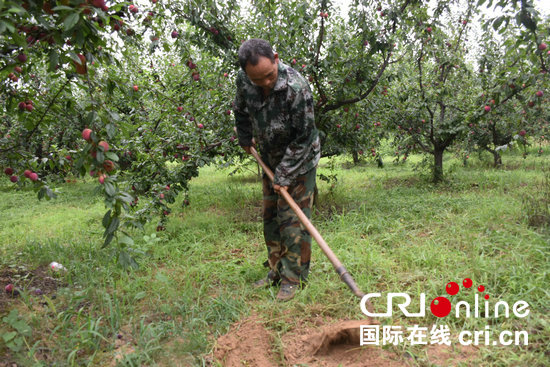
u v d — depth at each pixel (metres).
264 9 4.65
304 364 2.09
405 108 8.19
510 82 4.38
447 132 7.81
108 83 2.80
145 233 4.70
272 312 2.58
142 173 4.86
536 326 2.26
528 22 3.56
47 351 2.20
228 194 7.54
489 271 2.87
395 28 5.08
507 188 6.61
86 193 8.88
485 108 5.06
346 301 2.67
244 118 3.06
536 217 4.04
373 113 6.51
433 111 8.48
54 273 3.44
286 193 2.69
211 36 4.94
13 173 3.24
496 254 3.40
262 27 4.79
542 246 3.26
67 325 2.44
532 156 12.57
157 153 4.76
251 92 2.71
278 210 2.87
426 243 3.74
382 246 3.94
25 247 4.20
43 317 2.56
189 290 2.92
